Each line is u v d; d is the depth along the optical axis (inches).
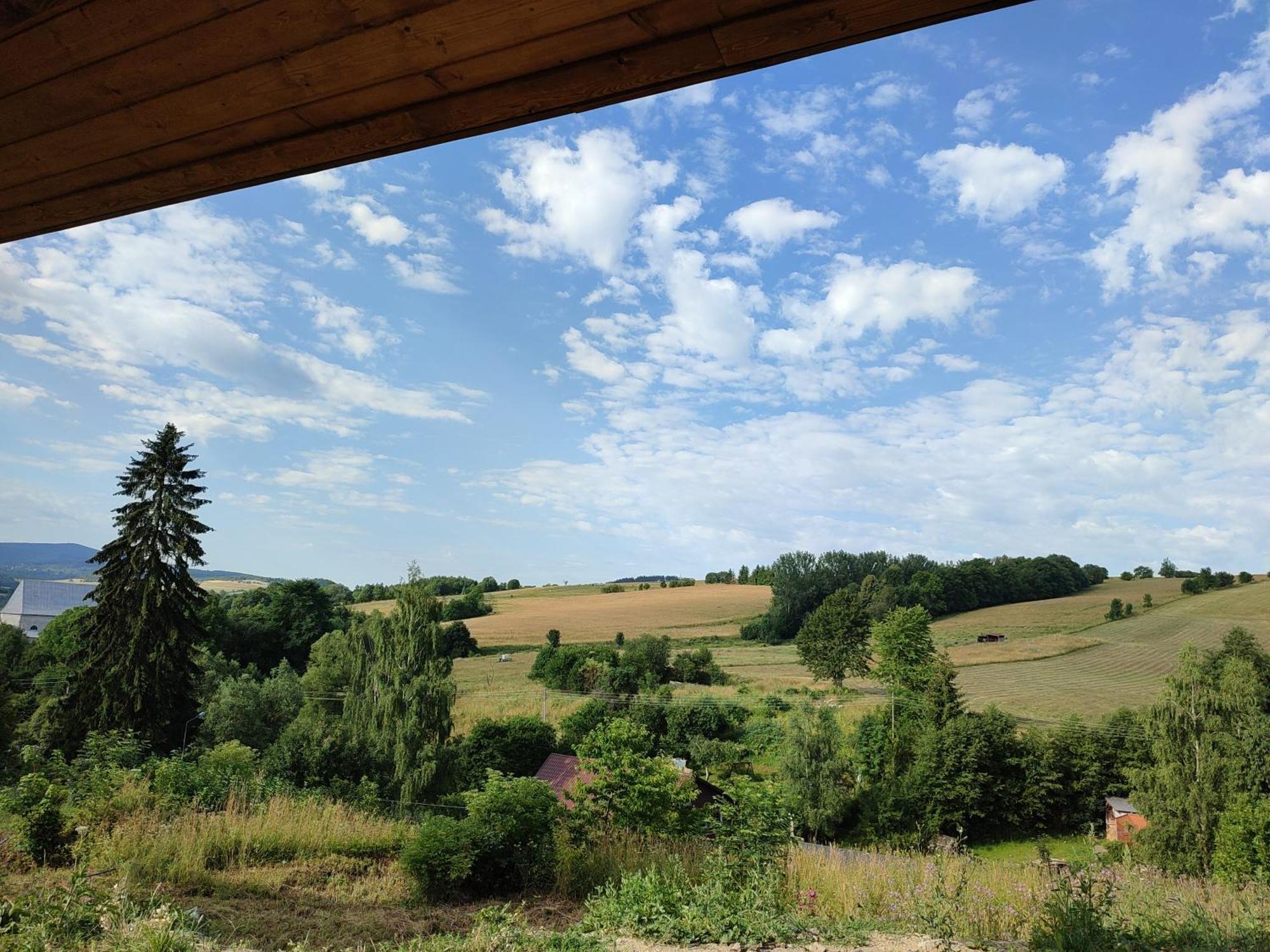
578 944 206.5
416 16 72.4
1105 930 196.1
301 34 76.5
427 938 237.9
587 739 408.8
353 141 88.9
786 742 1428.4
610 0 67.8
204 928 237.1
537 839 321.4
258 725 1256.2
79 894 203.8
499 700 2135.8
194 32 78.0
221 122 89.0
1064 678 2319.1
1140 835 1043.9
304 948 213.0
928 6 63.8
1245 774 979.9
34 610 2952.8
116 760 541.3
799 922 231.1
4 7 77.5
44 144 95.7
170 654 1106.7
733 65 72.6
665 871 283.6
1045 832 1359.5
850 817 1416.1
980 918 227.8
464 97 81.7
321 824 374.0
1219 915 211.6
